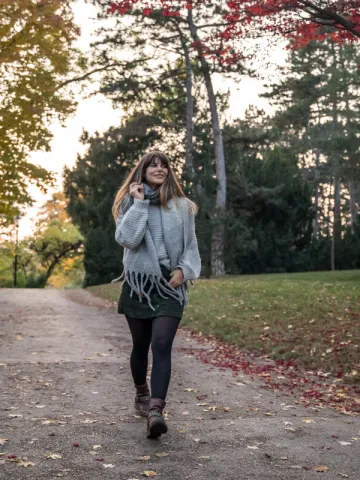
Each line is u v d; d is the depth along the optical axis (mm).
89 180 36438
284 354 8945
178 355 8680
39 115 17609
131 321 4355
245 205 36375
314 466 3619
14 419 4590
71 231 55938
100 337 10359
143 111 34844
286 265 35719
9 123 17312
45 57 17422
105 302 21188
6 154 17703
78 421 4559
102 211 34969
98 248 34844
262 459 3723
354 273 23609
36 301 20359
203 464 3602
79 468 3480
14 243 52656
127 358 7883
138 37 29469
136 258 4242
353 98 40969
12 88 17531
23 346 8797
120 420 4613
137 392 4785
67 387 5883
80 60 18984
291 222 36469
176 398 5582
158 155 4418
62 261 59719
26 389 5734
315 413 5172
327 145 41438
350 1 12555
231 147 35500
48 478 3309
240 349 9953
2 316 14141
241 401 5551
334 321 10641
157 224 4270
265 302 13914
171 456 3736
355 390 6617
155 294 4238
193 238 4379
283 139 48469
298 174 41844
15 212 19125
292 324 10961
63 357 7793
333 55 42031
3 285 52688
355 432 4484
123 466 3531
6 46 16359
